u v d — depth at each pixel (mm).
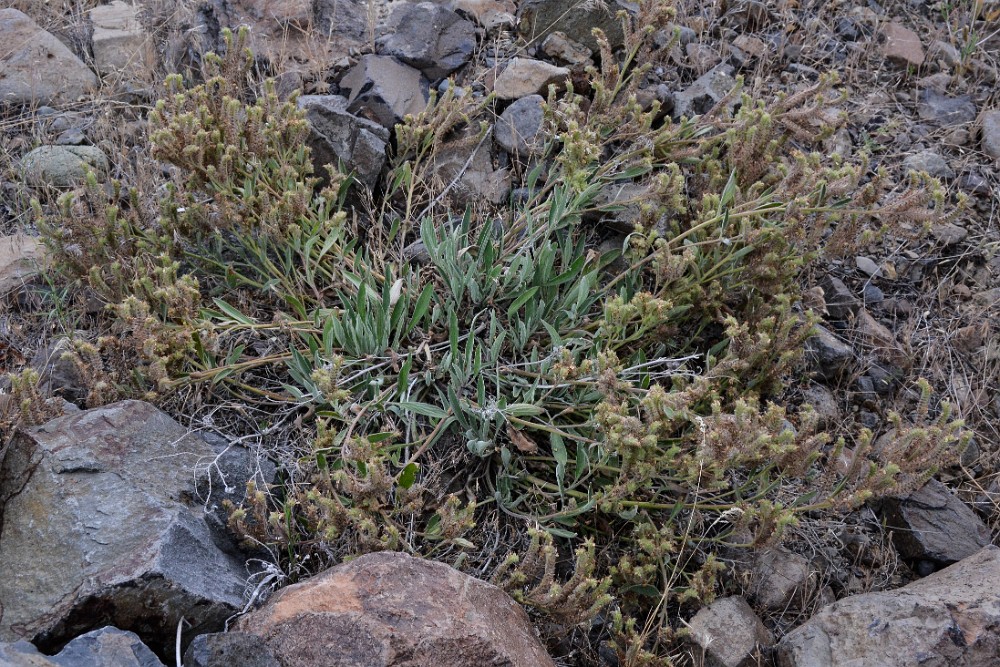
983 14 4762
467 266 3342
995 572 2834
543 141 3729
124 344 3057
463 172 3680
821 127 3438
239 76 3408
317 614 2277
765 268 3188
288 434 3021
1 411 2902
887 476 2691
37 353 3170
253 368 3188
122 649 2160
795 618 3023
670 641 2867
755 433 2537
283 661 2234
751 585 3025
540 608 2660
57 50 4008
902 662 2564
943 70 4578
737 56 4430
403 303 3094
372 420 3012
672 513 2848
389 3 4371
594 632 2879
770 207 3268
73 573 2371
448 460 3006
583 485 3004
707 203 3188
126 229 3096
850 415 3564
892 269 3850
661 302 2818
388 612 2271
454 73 4062
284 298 3180
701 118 3727
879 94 4449
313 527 2713
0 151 3713
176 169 3436
